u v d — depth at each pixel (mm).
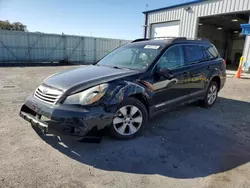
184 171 2451
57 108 2654
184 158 2738
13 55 16281
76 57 19391
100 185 2150
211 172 2453
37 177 2225
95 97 2717
